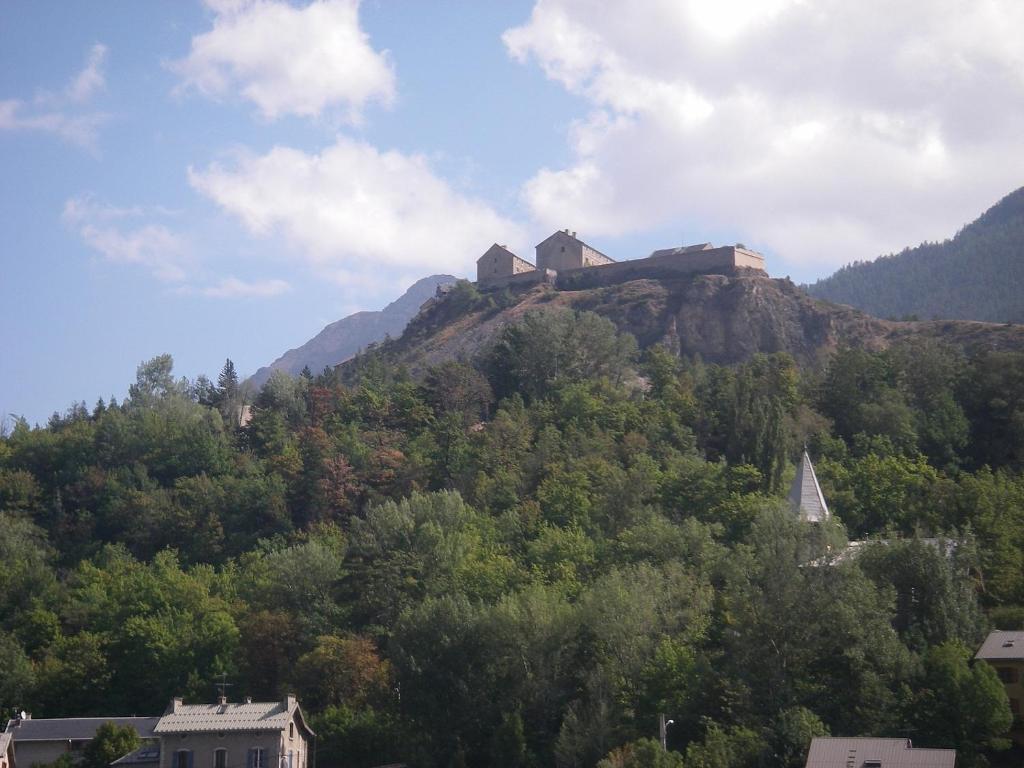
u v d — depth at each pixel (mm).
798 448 157625
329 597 127812
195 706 101312
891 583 101750
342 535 154000
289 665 119500
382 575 123625
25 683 122312
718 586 116188
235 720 98875
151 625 127125
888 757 78438
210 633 126500
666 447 163625
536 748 100000
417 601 122125
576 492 146125
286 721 98875
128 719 113000
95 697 123625
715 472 144750
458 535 131125
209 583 143000
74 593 142125
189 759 97000
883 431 169250
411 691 105250
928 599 101562
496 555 129500
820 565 100062
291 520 165625
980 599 112375
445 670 105062
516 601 108938
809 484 130500
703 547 121062
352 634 119562
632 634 102438
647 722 95875
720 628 104625
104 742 104750
